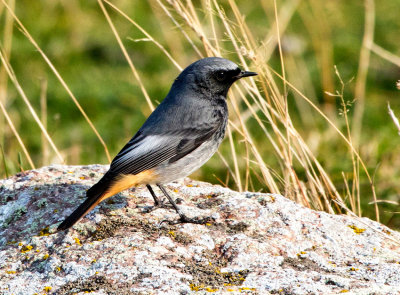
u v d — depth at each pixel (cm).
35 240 848
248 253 806
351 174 1278
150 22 1986
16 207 937
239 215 897
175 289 720
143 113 1695
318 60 1814
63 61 1861
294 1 1861
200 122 980
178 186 1024
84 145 1584
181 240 835
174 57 1783
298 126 1617
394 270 768
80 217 821
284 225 875
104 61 1886
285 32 1925
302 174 1284
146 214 915
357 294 695
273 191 1097
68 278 761
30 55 1861
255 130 1548
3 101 1538
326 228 878
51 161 1416
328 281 735
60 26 1970
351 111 1645
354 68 1817
